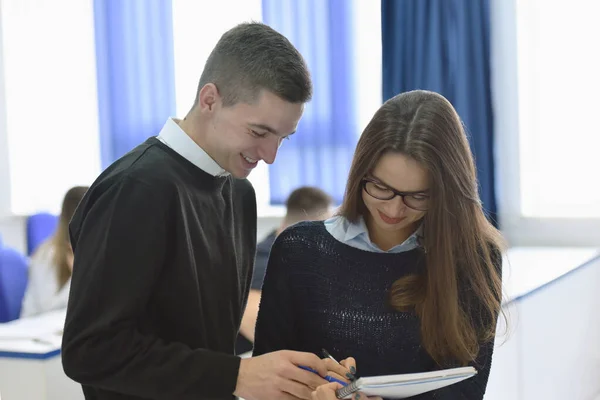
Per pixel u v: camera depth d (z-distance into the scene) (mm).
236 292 1434
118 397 1284
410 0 3752
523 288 2639
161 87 4383
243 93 1225
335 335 1433
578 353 3260
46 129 4754
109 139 4492
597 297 3541
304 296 1468
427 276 1392
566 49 3670
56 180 4773
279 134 1262
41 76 4734
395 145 1313
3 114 4832
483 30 3703
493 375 2320
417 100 1363
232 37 1266
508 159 3828
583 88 3656
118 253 1178
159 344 1206
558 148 3738
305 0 4016
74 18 4629
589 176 3691
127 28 4410
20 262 3250
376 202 1371
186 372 1197
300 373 1235
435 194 1338
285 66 1226
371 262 1443
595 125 3652
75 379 1195
